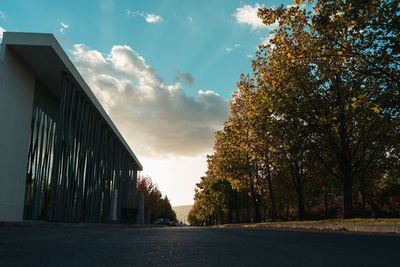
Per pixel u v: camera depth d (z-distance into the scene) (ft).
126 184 186.60
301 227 72.08
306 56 66.90
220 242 24.75
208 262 13.26
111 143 146.00
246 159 109.70
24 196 81.46
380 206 165.78
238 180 124.06
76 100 103.35
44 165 95.04
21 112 79.46
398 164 87.81
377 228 46.29
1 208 70.44
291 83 73.15
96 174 125.39
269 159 95.14
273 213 114.93
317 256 15.80
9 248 18.04
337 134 82.17
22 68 79.77
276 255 16.07
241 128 102.17
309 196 153.58
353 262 13.75
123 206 169.99
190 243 23.32
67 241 24.12
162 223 250.37
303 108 73.31
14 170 76.13
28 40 73.26
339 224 56.13
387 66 56.59
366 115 61.77
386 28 51.70
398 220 47.42
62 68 84.17
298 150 75.87
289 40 67.26
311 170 104.94
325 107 72.69
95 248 18.74
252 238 30.68
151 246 20.39
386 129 71.77
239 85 113.60
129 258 14.25
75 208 101.04
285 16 57.52
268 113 79.77
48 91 97.86
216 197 215.31
